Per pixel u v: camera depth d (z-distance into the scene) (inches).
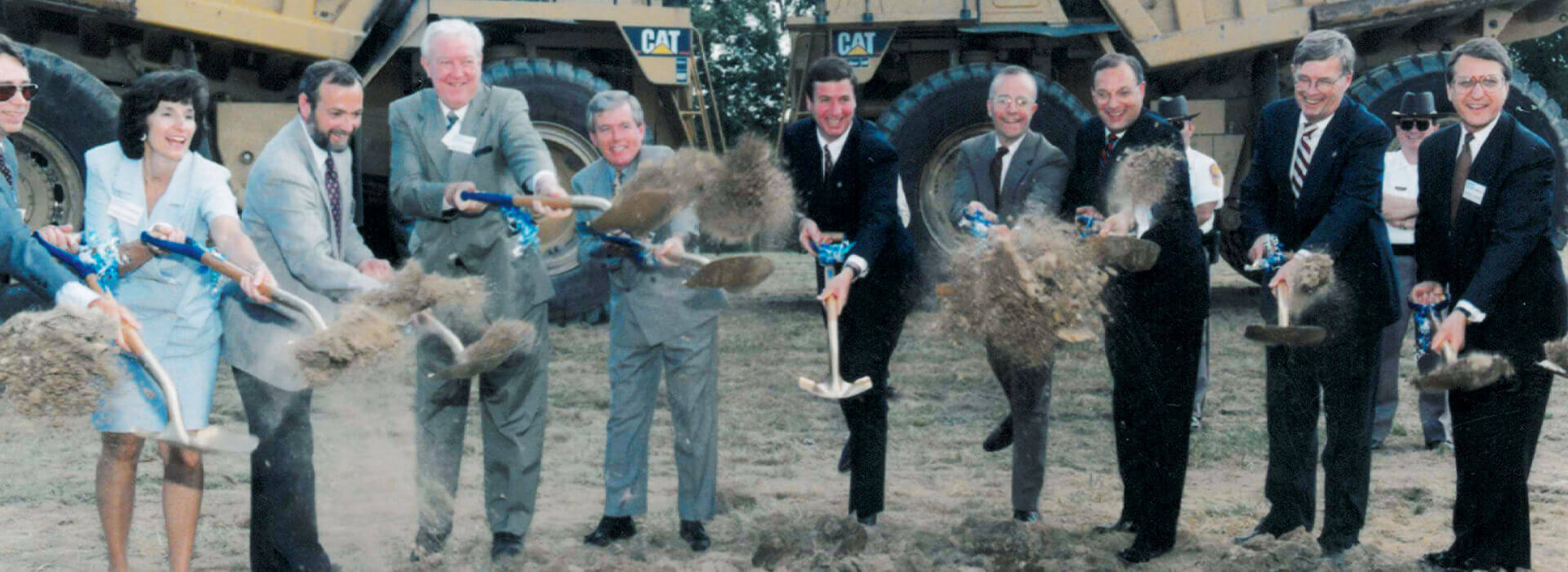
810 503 200.2
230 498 203.9
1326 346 161.5
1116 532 179.3
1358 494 163.2
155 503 199.6
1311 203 162.2
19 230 140.7
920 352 346.3
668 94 409.4
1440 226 163.0
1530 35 432.5
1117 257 154.3
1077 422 263.7
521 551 168.4
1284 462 168.9
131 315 138.3
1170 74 419.5
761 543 167.2
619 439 176.1
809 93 178.2
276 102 385.1
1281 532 170.6
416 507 185.3
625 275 174.6
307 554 152.1
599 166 177.8
